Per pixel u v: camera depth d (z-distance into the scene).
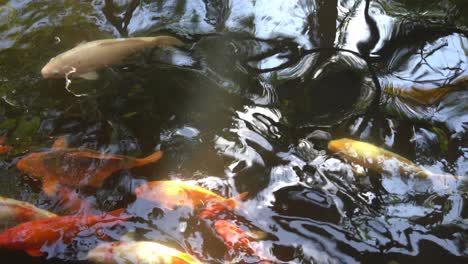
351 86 3.21
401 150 2.90
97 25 3.64
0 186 2.77
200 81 3.25
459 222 2.64
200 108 3.10
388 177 2.80
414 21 3.65
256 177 2.81
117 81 3.24
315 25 3.63
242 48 3.47
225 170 2.84
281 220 2.66
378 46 3.47
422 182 2.77
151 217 2.67
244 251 2.56
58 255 2.55
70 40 3.51
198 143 2.95
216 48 3.47
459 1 3.76
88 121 3.04
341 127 3.00
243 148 2.93
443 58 3.38
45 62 3.36
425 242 2.59
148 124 3.03
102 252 2.53
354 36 3.55
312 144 2.94
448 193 2.73
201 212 2.68
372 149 2.88
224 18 3.71
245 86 3.22
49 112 3.09
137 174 2.82
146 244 2.54
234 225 2.64
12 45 3.47
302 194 2.75
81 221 2.64
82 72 3.27
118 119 3.06
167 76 3.27
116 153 2.91
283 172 2.83
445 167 2.82
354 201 2.72
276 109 3.10
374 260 2.54
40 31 3.58
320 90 3.20
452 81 3.22
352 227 2.64
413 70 3.30
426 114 3.06
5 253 2.55
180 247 2.58
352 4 3.81
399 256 2.55
